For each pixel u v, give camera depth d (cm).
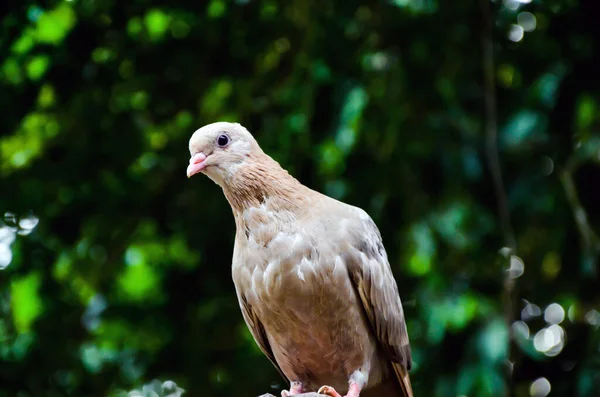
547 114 1089
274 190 776
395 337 823
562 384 1129
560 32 1144
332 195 1102
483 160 1107
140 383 1200
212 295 1194
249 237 775
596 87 1120
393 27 1112
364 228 793
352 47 1112
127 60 1195
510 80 1154
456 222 1055
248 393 1170
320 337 782
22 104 1219
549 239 1121
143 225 1202
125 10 1177
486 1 1116
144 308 1195
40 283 1205
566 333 1137
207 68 1191
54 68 1198
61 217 1214
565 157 1104
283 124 1115
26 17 1179
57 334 1200
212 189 1184
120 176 1202
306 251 755
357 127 1049
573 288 1132
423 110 1109
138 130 1192
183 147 1183
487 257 1104
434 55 1123
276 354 820
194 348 1183
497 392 1002
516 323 1100
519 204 1096
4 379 1199
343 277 762
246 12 1157
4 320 1197
